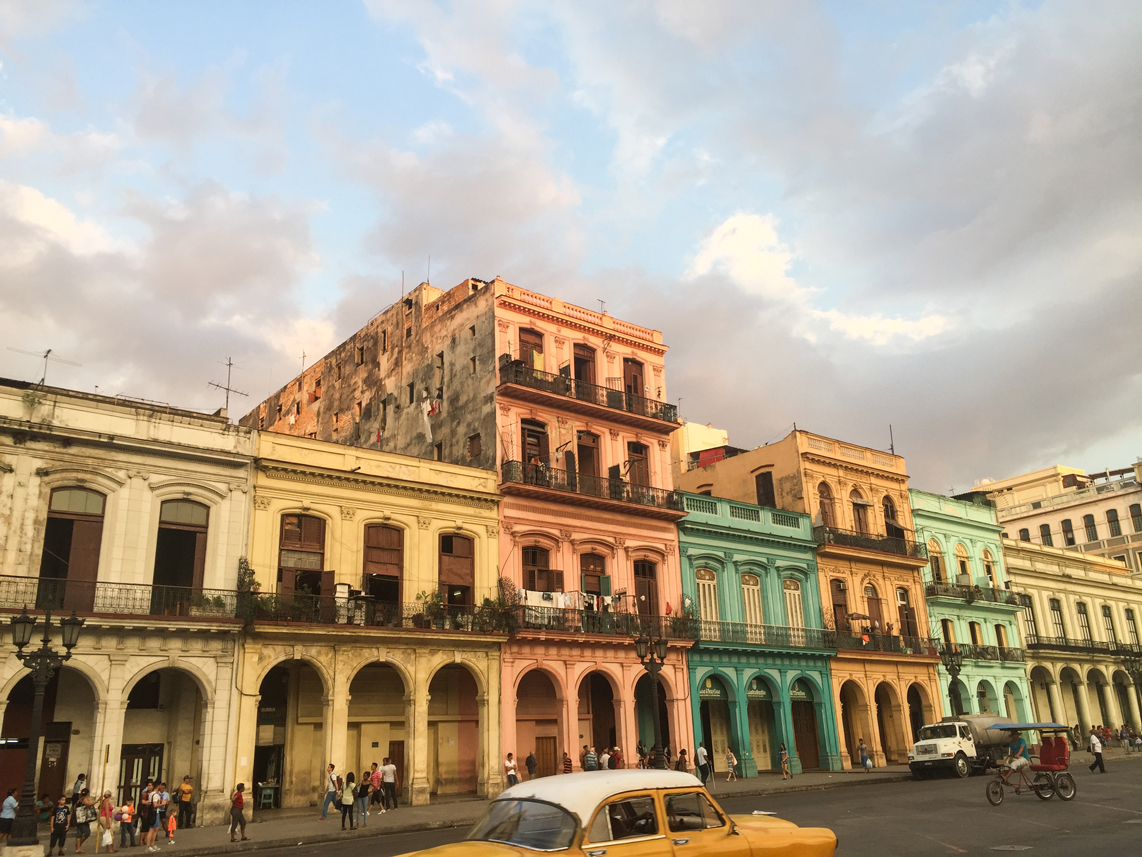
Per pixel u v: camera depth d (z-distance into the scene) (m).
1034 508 82.19
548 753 35.34
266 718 30.17
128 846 21.91
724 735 40.59
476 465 37.56
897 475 52.38
